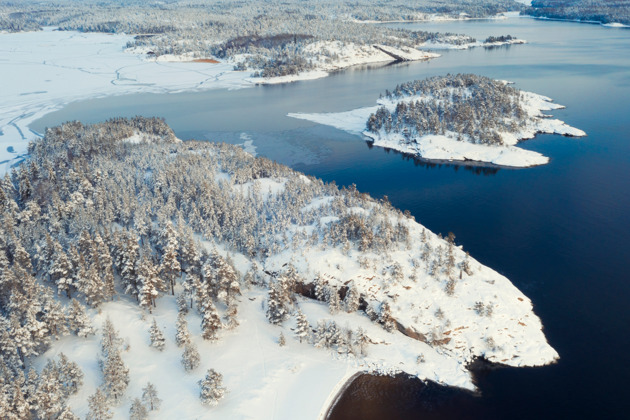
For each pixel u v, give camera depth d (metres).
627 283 120.88
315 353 97.81
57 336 96.81
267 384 88.44
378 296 110.62
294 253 126.69
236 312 107.56
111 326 94.25
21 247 114.75
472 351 97.94
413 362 95.62
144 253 115.94
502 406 84.88
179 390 86.38
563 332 103.56
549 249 139.50
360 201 152.88
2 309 104.62
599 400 85.31
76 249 114.12
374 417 83.19
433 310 106.12
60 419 75.19
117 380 83.62
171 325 103.25
